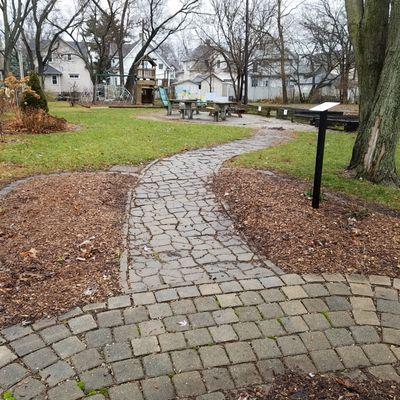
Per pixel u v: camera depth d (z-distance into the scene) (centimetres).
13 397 216
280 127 1475
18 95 1374
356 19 642
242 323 279
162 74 5478
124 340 260
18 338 260
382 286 330
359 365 245
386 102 620
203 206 519
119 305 296
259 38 3256
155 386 226
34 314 283
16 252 371
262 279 336
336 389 227
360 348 259
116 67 4872
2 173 668
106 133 1162
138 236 424
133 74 3300
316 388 227
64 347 253
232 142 1047
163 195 564
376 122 632
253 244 407
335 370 241
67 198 515
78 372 234
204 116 1891
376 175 644
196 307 296
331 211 473
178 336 265
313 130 1418
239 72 3172
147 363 242
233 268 356
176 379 231
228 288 321
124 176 662
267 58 3856
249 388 226
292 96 4081
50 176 649
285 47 3875
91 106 2519
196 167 729
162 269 353
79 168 717
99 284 323
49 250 375
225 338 264
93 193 546
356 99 3803
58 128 1205
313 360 247
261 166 730
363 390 226
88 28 3931
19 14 2908
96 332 267
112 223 450
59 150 879
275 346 258
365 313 294
